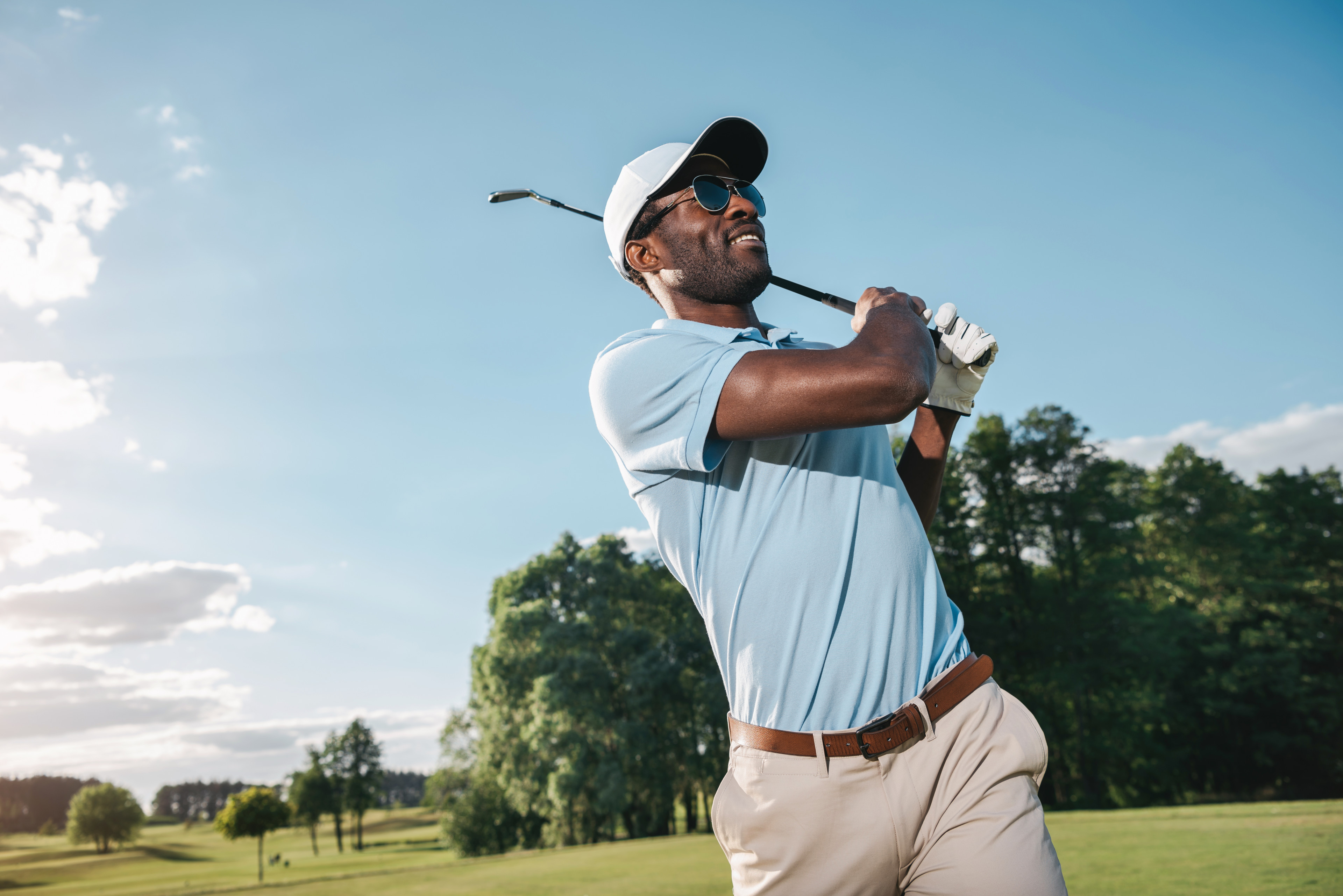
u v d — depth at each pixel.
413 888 16.55
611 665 42.88
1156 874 8.88
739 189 1.55
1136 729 37.22
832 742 1.20
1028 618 40.31
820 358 1.17
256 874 54.78
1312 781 39.22
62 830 141.12
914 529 1.37
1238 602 43.25
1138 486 53.25
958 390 1.67
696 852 18.27
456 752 48.25
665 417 1.27
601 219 1.99
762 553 1.28
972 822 1.20
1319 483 50.41
